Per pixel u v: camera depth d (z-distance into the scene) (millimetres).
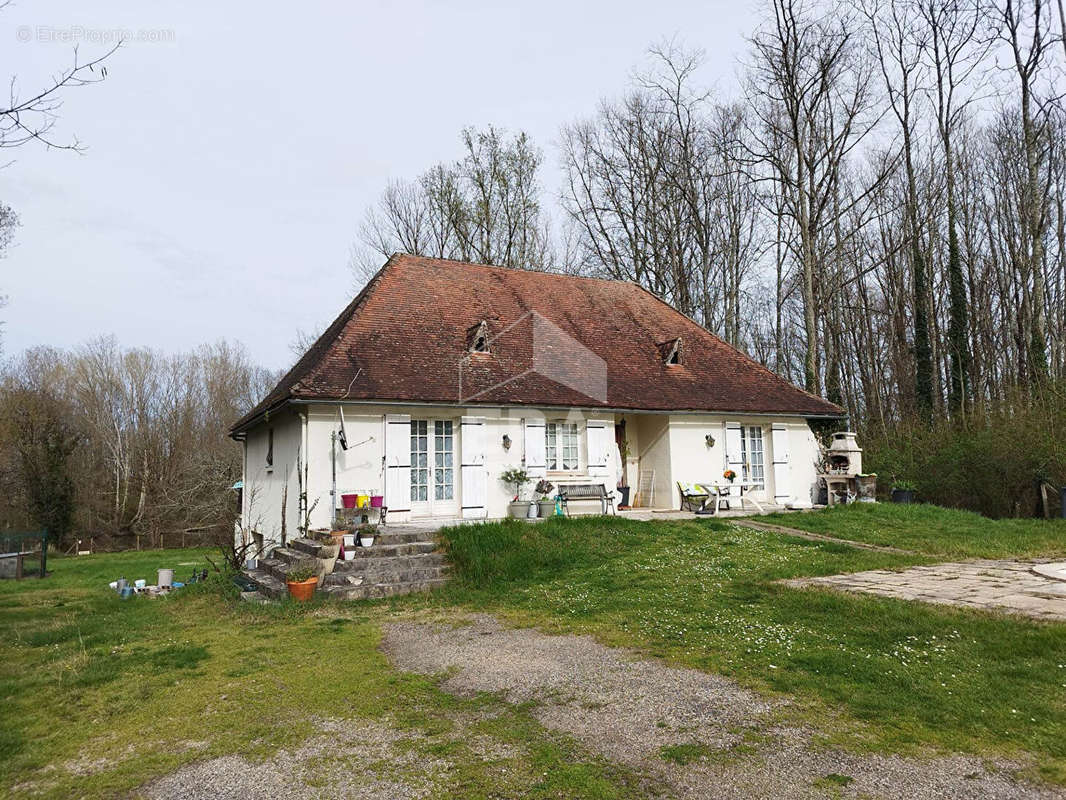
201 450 38656
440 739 5098
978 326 29875
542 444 15867
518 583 11062
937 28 26188
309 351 19609
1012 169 28266
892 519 16453
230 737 5297
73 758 5027
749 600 9180
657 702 5676
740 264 32031
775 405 19016
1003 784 4070
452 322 16938
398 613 9719
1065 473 18484
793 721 5152
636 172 29938
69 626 10164
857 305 33750
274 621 9539
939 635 7129
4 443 32031
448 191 31312
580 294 20578
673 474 17516
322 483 13461
